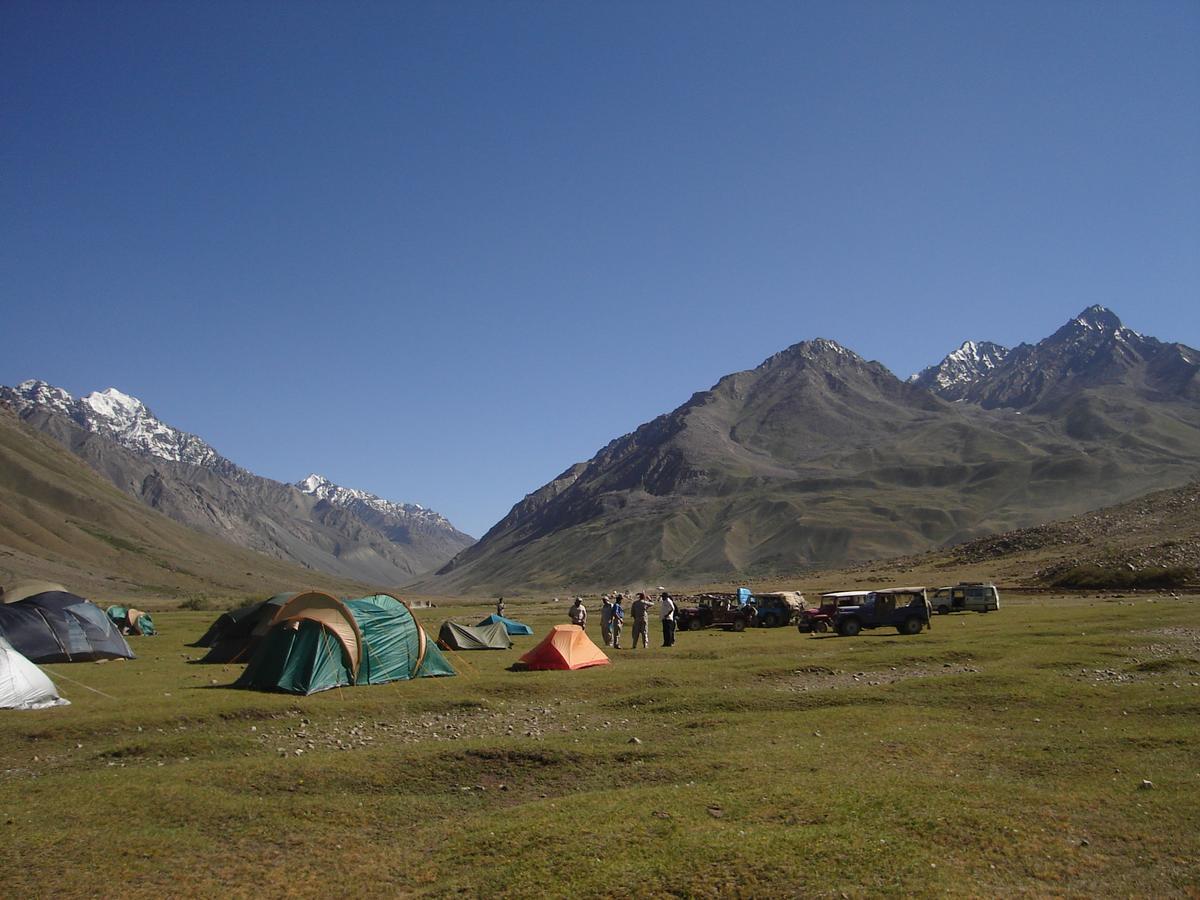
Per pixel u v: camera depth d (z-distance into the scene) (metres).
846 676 27.91
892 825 11.83
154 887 11.45
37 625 32.84
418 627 28.33
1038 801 12.85
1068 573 74.69
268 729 20.92
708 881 10.36
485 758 17.20
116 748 18.66
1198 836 11.45
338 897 11.12
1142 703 20.67
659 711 22.39
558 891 10.46
